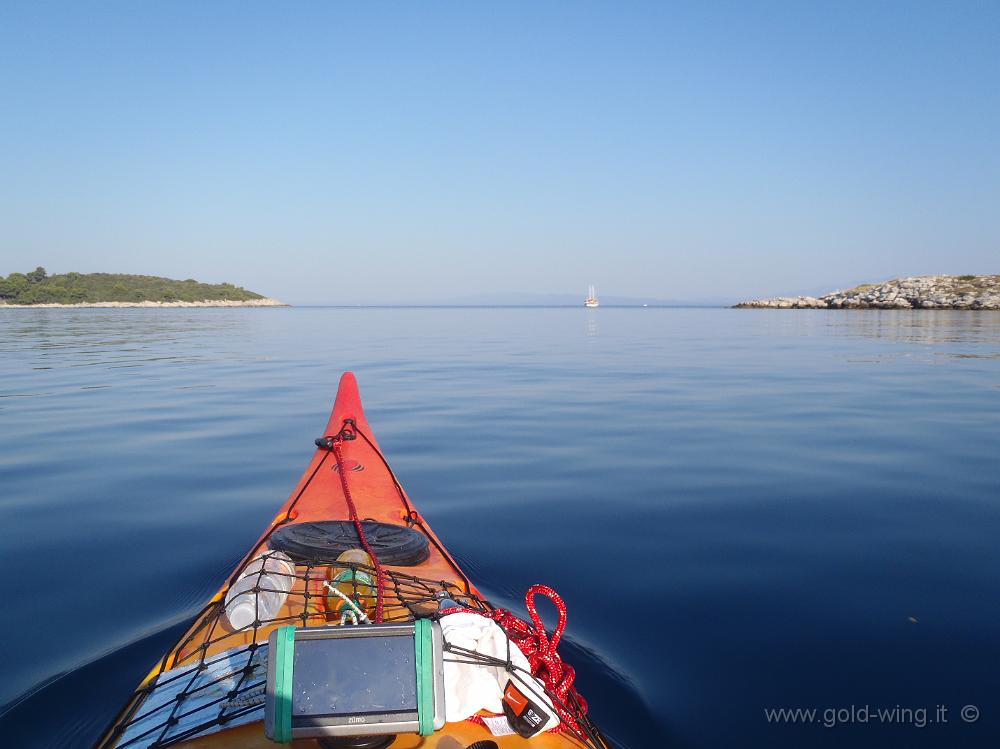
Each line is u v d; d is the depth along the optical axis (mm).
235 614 3547
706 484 8180
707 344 28000
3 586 5543
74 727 3771
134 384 16203
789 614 4984
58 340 29844
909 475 8445
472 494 7918
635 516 7109
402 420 12070
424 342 30656
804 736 3699
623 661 4410
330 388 15672
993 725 3764
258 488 8133
